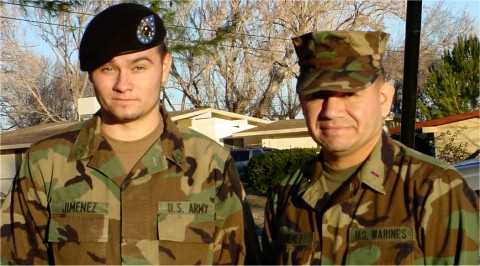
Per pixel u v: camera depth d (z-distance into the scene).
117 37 2.85
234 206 3.04
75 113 37.47
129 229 2.92
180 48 12.10
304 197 2.75
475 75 24.92
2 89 37.75
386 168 2.60
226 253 3.01
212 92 36.59
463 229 2.37
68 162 3.02
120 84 2.89
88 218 2.93
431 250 2.42
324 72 2.61
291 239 2.74
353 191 2.62
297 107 38.53
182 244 2.92
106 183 2.98
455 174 2.47
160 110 3.13
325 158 2.74
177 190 2.98
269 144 28.66
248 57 34.16
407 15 7.19
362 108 2.61
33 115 41.41
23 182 3.05
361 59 2.61
